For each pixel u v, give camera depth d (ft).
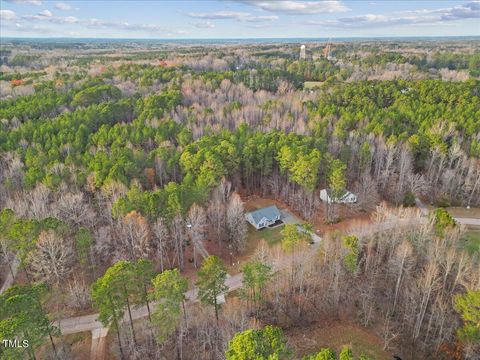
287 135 256.93
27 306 99.04
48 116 315.58
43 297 117.50
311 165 201.98
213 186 199.31
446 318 135.64
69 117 281.74
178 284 112.98
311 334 142.20
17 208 175.32
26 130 258.78
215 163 203.92
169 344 130.62
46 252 144.56
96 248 163.12
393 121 281.54
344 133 262.26
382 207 196.34
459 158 234.17
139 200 169.17
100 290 106.32
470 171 224.74
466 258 143.33
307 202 225.97
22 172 210.79
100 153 216.54
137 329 135.44
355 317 149.69
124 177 192.75
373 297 155.33
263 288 151.64
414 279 151.64
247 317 139.54
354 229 182.39
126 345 128.88
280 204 230.89
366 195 223.30
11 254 166.81
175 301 113.70
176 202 166.61
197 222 170.60
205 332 132.05
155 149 241.76
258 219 206.59
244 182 246.47
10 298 98.07
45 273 146.72
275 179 237.86
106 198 184.75
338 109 317.01
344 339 140.15
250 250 187.73
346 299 155.63
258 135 245.04
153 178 220.02
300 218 216.54
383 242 169.89
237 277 166.30
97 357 126.00
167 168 223.71
